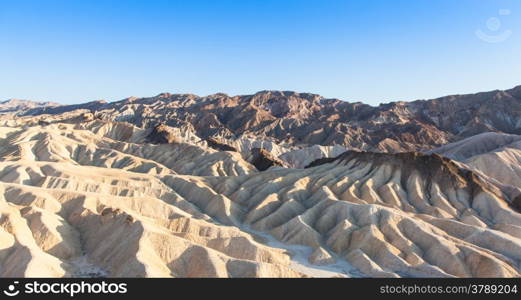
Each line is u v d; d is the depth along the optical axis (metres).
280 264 55.31
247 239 57.75
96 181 87.38
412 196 87.69
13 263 47.12
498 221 77.75
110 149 137.75
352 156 106.56
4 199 66.81
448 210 81.81
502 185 96.69
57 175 87.75
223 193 94.75
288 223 71.44
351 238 65.75
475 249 58.56
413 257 58.41
